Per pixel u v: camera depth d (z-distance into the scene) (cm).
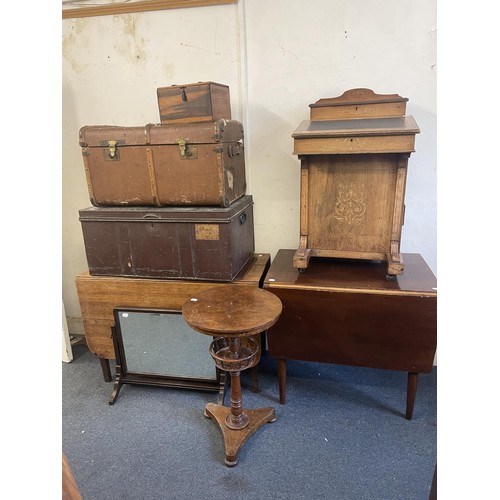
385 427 172
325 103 177
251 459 157
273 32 188
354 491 142
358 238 173
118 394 199
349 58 184
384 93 185
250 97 199
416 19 174
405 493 140
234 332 134
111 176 181
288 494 141
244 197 204
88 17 202
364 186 167
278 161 206
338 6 179
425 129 186
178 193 177
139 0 193
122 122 216
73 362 235
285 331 173
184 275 183
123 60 205
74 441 170
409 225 200
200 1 188
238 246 186
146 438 171
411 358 163
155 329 193
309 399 192
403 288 158
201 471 152
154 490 145
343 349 170
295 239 217
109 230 184
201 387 193
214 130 166
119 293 192
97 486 147
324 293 163
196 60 199
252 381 197
